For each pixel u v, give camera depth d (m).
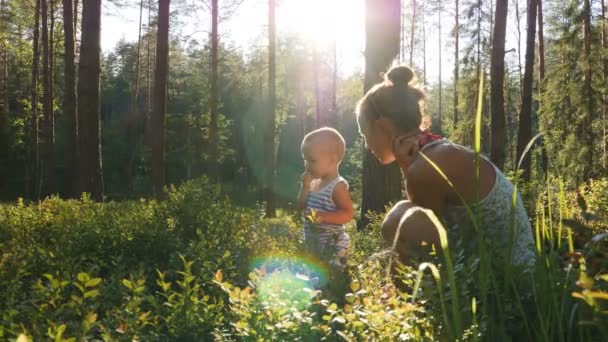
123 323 1.90
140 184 54.16
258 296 1.89
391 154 2.60
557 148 24.28
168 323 2.12
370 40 8.90
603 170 21.81
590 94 24.08
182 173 58.38
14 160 52.78
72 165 18.03
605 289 1.55
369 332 1.67
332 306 1.76
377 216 7.45
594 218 1.81
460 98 30.02
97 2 13.20
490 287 1.77
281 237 4.03
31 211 7.36
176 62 50.38
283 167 61.69
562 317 1.58
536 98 27.34
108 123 65.06
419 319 1.71
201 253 3.22
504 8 16.95
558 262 1.84
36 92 33.06
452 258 1.84
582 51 24.53
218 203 5.18
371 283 2.10
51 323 1.77
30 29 33.53
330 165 4.11
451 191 2.24
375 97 2.54
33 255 3.54
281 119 49.84
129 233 4.22
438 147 2.29
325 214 3.89
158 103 16.06
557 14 31.89
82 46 13.23
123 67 69.06
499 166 16.83
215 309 2.20
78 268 3.13
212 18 27.09
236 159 59.66
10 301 2.31
